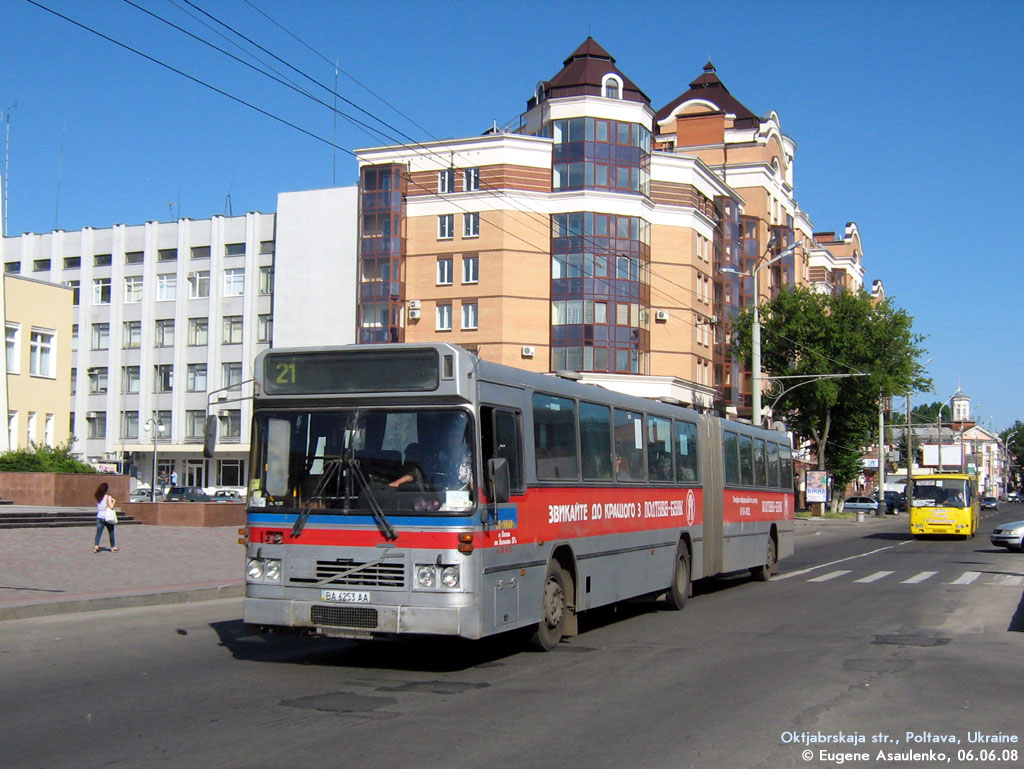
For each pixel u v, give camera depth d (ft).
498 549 34.01
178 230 223.51
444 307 181.57
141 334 225.35
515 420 36.35
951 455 222.48
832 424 202.18
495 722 26.66
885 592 64.80
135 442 222.89
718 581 73.46
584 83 184.03
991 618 50.88
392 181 184.65
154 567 69.92
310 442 34.06
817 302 191.62
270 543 33.86
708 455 61.21
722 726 26.48
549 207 179.52
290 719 26.78
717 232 208.44
